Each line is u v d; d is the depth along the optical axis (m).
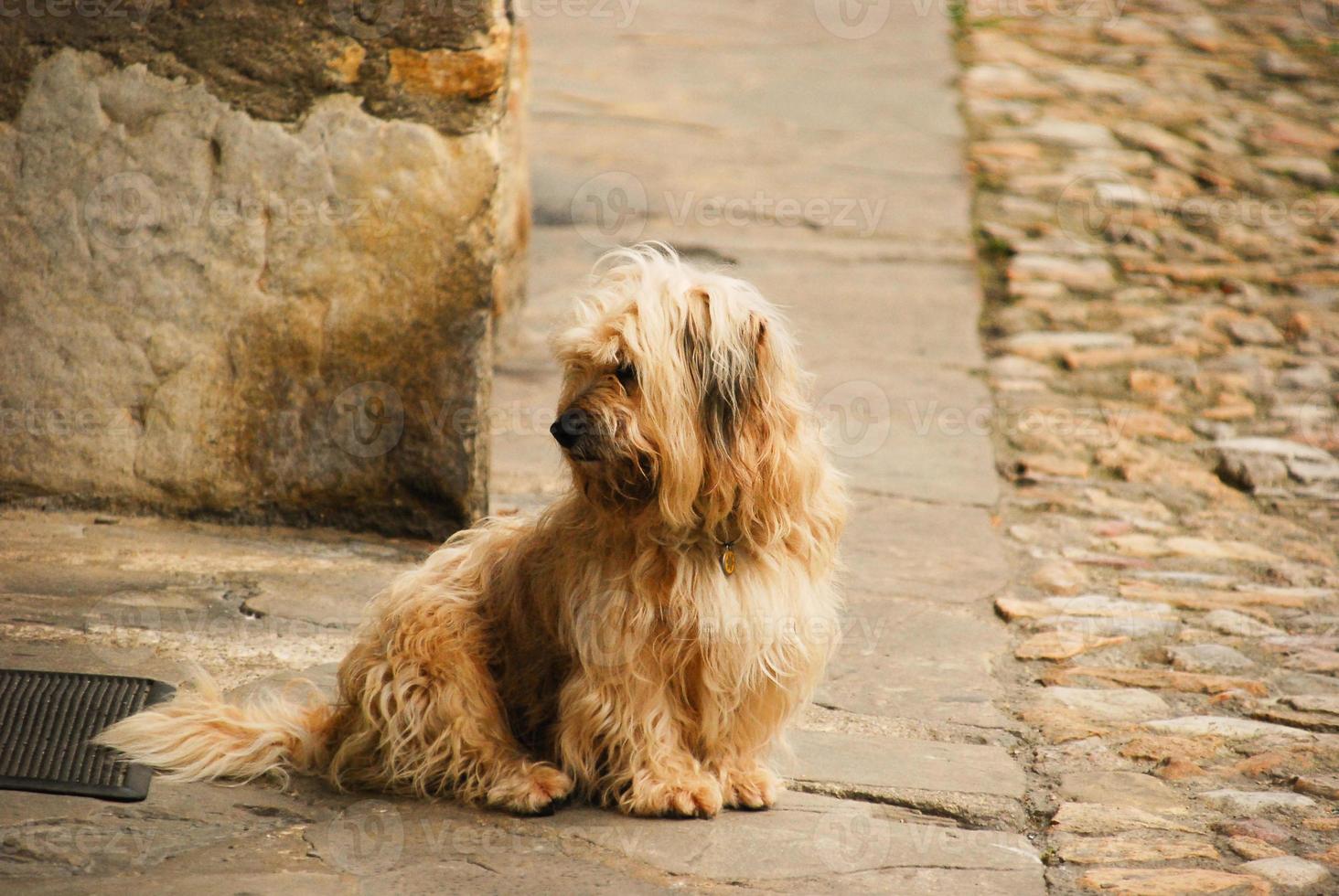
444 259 8.59
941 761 6.39
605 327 5.46
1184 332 13.76
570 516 5.69
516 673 5.89
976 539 9.70
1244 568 9.50
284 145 8.49
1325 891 5.26
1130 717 7.08
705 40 23.31
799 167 17.69
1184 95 20.28
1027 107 19.88
